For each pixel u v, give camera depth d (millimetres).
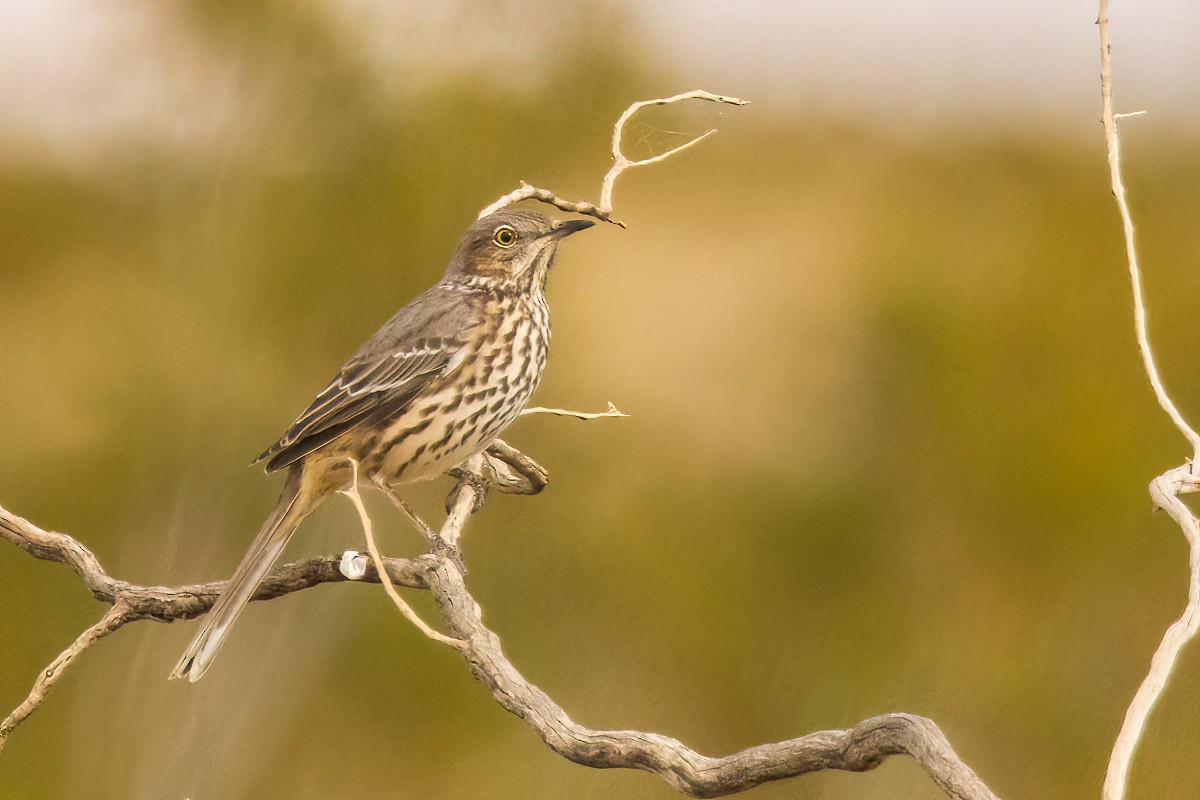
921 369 7777
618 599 7758
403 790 7734
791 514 7766
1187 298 7781
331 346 7766
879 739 7461
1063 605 7758
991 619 7762
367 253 7773
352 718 7738
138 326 7758
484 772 7734
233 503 7750
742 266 7781
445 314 7660
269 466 7633
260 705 7734
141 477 7750
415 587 7570
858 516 7770
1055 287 7785
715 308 7781
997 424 7773
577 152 7781
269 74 7777
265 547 7625
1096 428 7770
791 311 7781
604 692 7750
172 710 7730
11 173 7758
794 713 7750
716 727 7746
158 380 7758
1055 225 7793
